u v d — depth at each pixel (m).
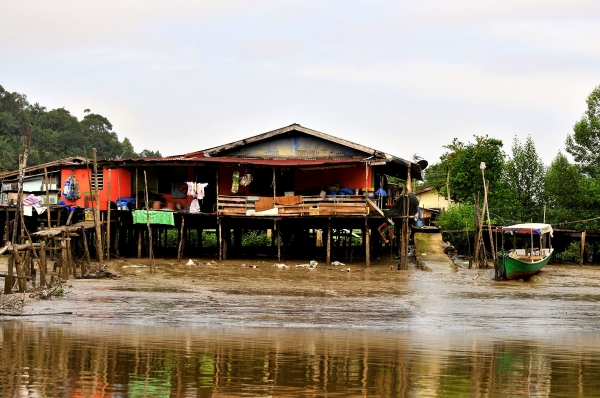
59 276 24.77
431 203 61.62
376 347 14.70
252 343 14.76
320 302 21.94
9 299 19.97
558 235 38.44
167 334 15.66
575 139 54.16
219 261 33.09
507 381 11.96
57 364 12.25
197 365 12.46
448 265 33.25
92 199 30.16
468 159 51.19
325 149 35.38
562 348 15.28
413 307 21.59
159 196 34.41
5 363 12.23
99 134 94.31
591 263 40.16
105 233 34.38
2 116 78.62
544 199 52.56
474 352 14.46
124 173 34.97
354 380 11.70
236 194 34.34
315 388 11.12
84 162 36.50
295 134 35.62
